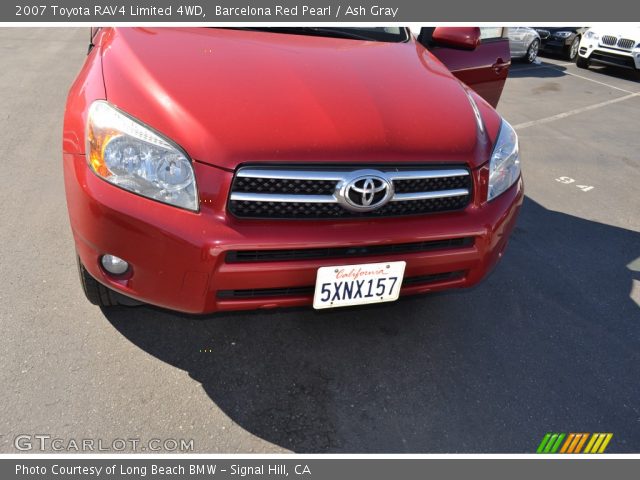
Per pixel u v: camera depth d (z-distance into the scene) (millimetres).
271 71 2018
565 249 3314
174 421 1828
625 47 9852
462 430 1930
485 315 2570
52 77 5656
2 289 2295
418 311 2523
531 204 3969
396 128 1875
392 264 1860
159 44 2107
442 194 1902
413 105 2031
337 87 1997
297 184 1702
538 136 5793
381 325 2396
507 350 2354
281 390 1998
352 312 2447
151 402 1881
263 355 2146
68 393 1865
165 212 1634
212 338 2193
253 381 2020
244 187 1668
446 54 3143
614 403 2133
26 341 2047
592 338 2502
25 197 3062
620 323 2641
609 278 3035
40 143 3859
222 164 1640
